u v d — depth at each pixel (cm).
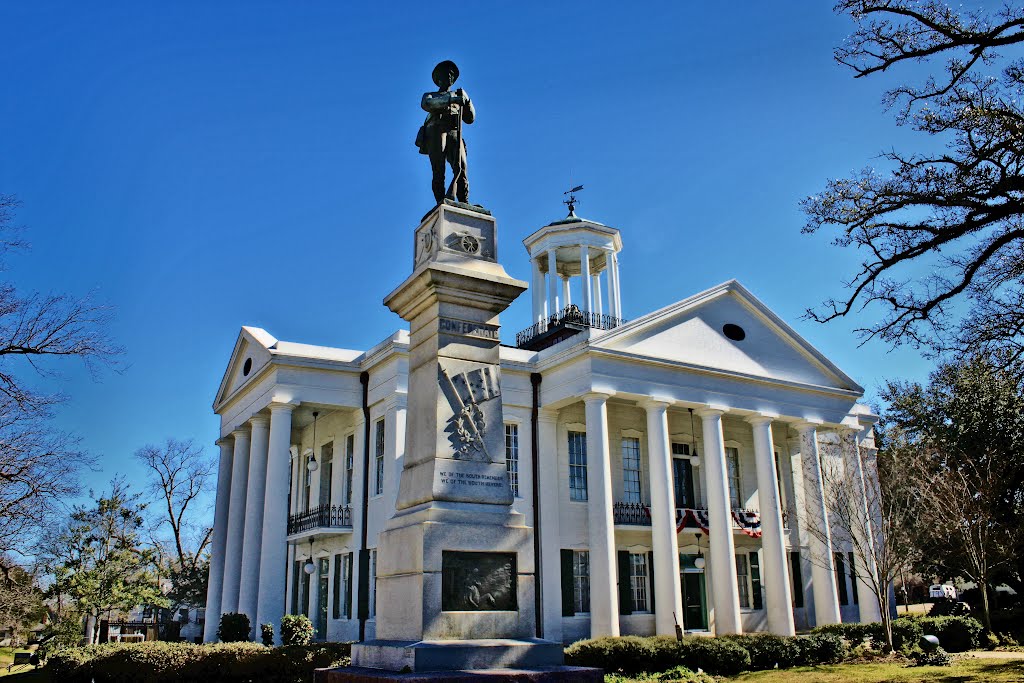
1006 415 2909
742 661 2000
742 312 2948
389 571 980
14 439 2280
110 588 3472
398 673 830
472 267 1084
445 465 978
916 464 2639
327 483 2917
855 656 2233
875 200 1633
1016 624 2898
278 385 2530
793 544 3141
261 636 2312
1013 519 2881
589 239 3303
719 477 2681
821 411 2988
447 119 1184
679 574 2698
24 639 3922
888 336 1692
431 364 1036
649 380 2638
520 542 964
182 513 5000
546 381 2738
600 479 2472
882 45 1588
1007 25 1473
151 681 1817
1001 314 1661
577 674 836
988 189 1548
